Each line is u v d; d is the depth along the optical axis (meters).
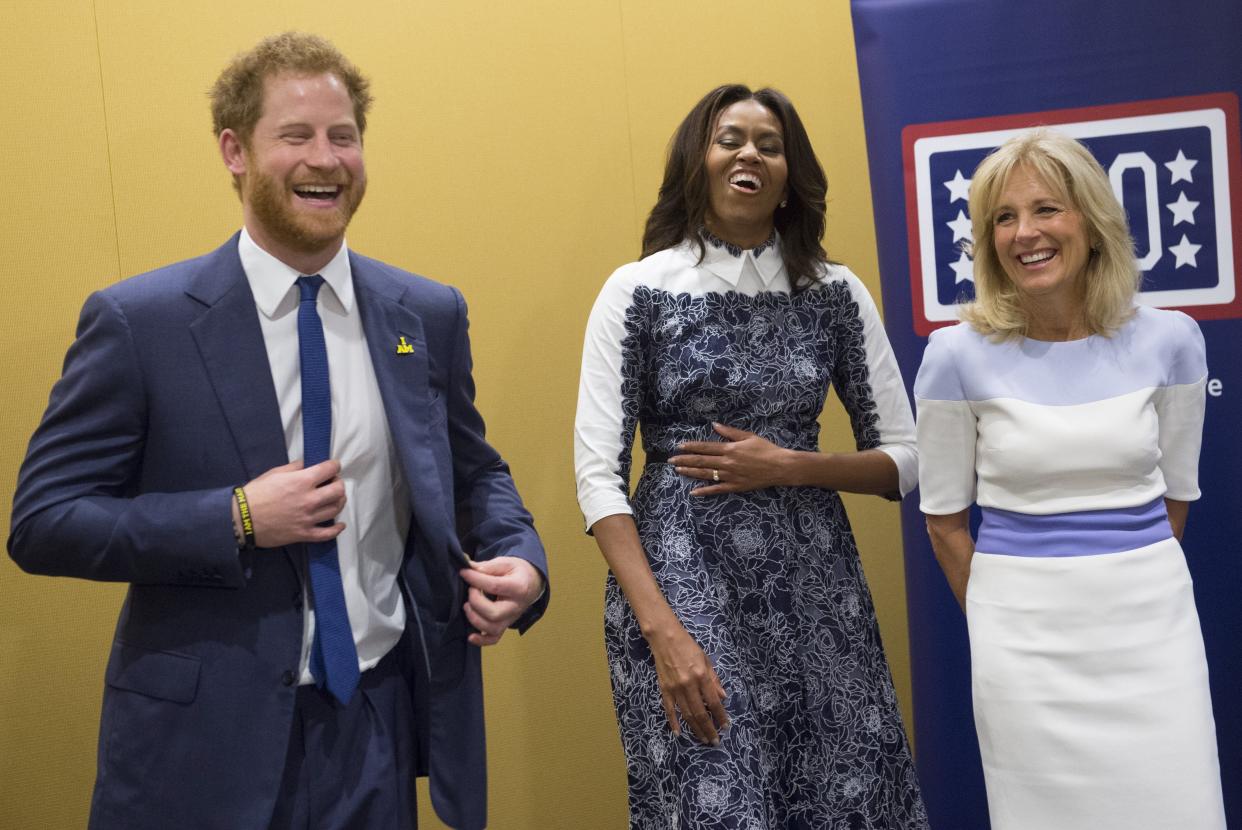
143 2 3.14
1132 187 2.85
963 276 2.91
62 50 3.12
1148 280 2.86
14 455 3.11
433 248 3.26
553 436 3.33
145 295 1.90
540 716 3.35
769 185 2.49
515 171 3.29
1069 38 2.84
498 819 3.34
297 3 3.19
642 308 2.48
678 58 3.34
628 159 3.34
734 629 2.39
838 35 3.37
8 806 3.11
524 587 2.02
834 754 2.40
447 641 2.04
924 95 2.90
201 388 1.89
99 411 1.87
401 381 2.03
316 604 1.91
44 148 3.12
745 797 2.29
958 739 2.94
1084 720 2.20
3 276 3.10
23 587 3.11
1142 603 2.20
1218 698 2.86
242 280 1.94
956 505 2.41
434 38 3.25
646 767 2.44
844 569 2.50
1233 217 2.81
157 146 3.15
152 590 1.91
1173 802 2.15
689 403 2.47
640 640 2.45
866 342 2.62
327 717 1.94
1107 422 2.23
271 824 1.90
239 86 1.92
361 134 2.02
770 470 2.41
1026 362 2.31
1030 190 2.26
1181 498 2.37
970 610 2.35
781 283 2.56
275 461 1.91
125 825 1.84
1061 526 2.25
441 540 1.98
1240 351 2.83
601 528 2.41
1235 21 2.79
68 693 3.14
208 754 1.85
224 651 1.87
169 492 1.90
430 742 2.04
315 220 1.89
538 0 3.29
